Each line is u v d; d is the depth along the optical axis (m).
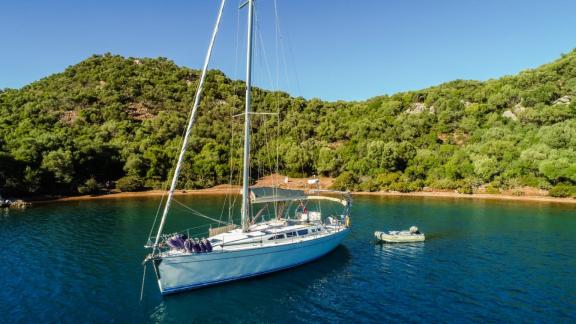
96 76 136.12
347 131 112.75
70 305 21.86
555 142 78.56
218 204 65.06
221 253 23.86
